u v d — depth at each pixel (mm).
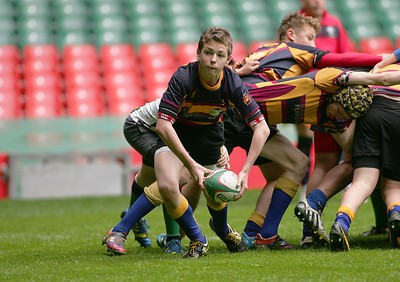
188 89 16391
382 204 21484
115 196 43625
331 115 18203
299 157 19188
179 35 66375
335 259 16031
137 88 60000
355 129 18266
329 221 26703
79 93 58719
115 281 14070
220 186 16516
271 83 18438
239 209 33531
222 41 15906
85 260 17391
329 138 20047
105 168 45594
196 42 65875
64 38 64938
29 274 15344
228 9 69562
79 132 46281
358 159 18047
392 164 17766
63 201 41281
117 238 18141
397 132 17750
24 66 60531
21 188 44938
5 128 45562
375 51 66500
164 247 19328
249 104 16734
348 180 19094
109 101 58625
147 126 18219
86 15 67250
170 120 16328
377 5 71062
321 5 28938
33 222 30609
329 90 18031
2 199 44219
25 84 59188
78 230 26516
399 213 17359
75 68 60781
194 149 17625
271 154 19109
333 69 18109
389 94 18203
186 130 17516
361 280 13586
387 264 15227
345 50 29703
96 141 46375
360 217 28156
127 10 68375
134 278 14344
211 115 17047
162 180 17000
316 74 18203
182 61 63125
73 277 14734
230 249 18406
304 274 14359
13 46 61500
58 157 45875
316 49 19391
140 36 66188
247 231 19438
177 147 16266
